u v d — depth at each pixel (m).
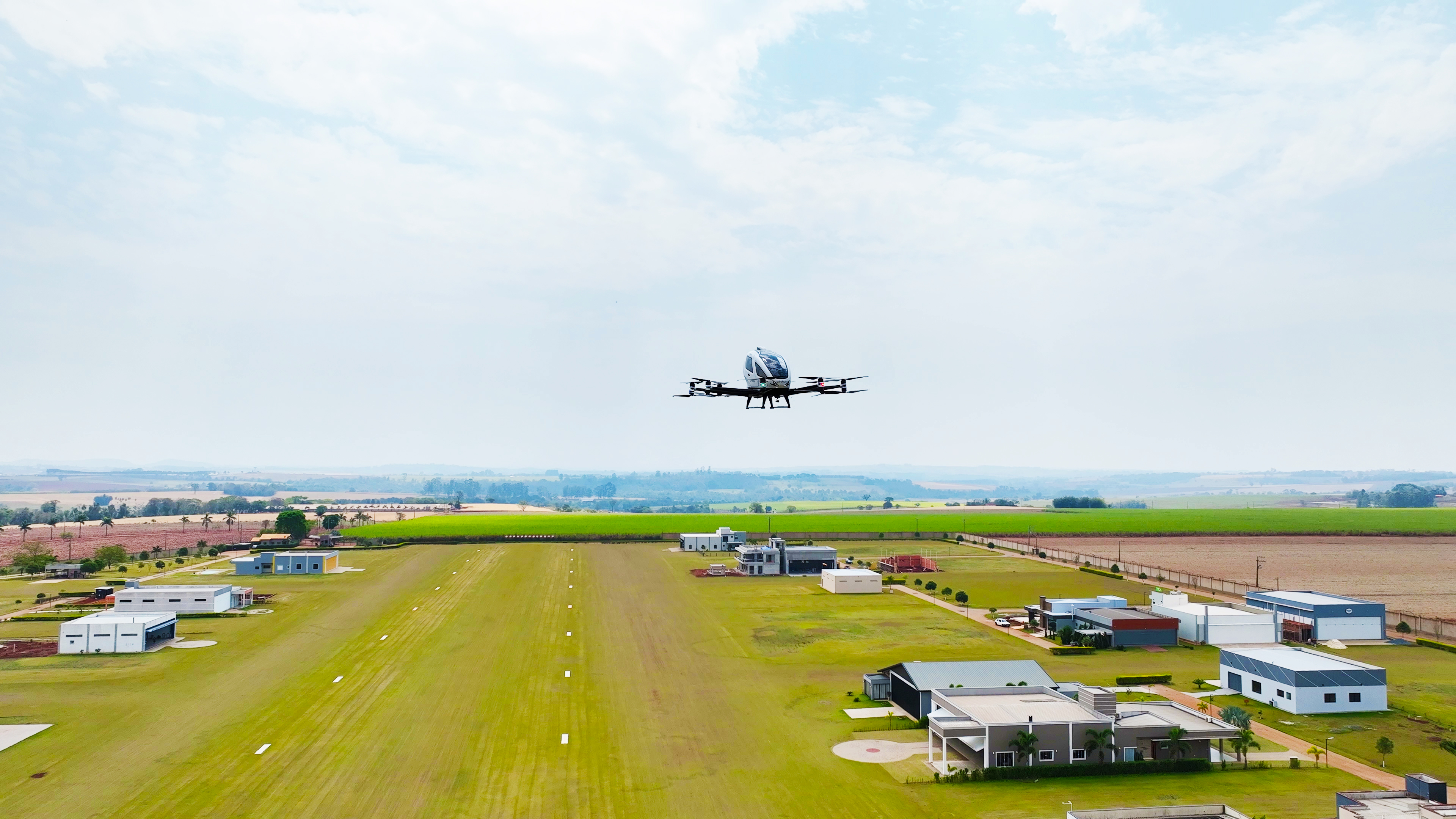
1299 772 60.56
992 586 143.00
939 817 52.66
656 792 56.72
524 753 63.47
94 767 59.88
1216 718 71.81
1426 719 72.88
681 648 97.31
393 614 114.81
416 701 75.75
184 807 53.34
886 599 130.38
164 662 88.69
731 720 71.69
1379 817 47.81
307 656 91.81
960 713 64.25
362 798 55.03
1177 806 50.81
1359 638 104.12
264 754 62.62
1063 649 95.94
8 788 56.19
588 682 82.44
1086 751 61.25
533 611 117.75
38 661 89.12
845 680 84.50
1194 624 102.06
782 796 56.09
